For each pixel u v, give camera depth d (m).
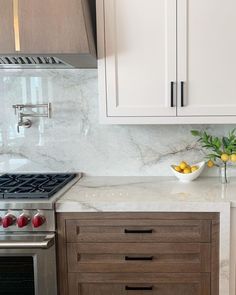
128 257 1.53
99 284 1.55
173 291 1.54
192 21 1.67
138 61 1.71
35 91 2.07
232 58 1.67
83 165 2.10
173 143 2.04
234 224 1.50
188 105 1.72
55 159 2.11
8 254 1.47
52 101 2.07
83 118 2.07
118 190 1.71
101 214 1.52
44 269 1.49
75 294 1.56
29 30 1.53
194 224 1.50
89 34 1.60
